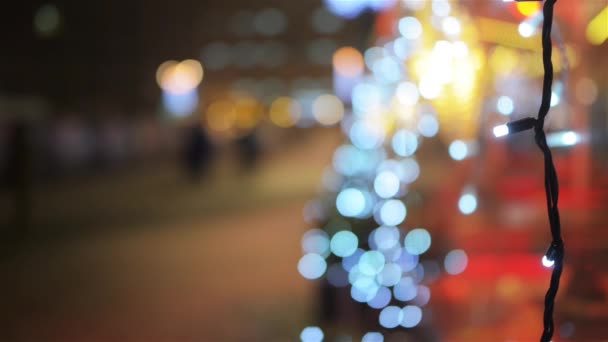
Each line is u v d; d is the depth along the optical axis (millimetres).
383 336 3949
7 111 13812
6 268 10078
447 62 3180
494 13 2691
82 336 6398
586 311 2203
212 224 14086
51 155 21906
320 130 71312
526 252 3129
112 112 30094
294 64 48750
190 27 36625
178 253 10875
